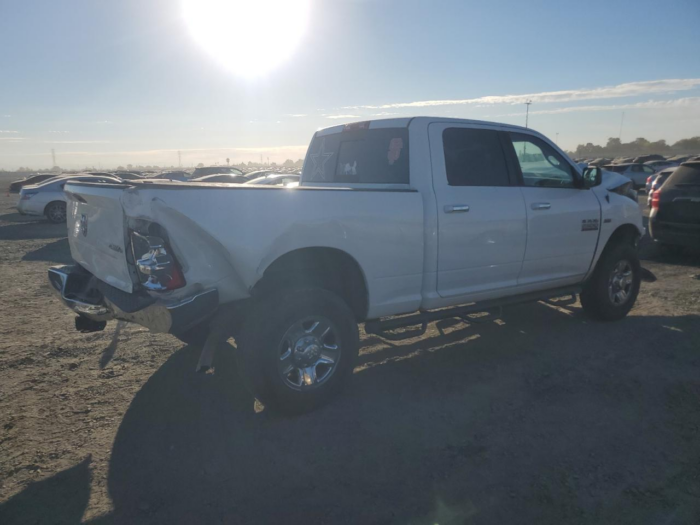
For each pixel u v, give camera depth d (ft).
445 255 14.35
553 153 17.56
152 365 15.72
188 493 9.62
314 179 17.58
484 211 14.93
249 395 13.66
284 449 11.07
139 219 10.57
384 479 9.98
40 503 9.33
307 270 13.26
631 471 10.11
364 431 11.77
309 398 12.40
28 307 22.56
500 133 16.14
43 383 14.39
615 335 17.85
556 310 21.12
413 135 14.46
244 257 11.14
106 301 11.98
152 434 11.69
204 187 10.88
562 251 17.12
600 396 13.28
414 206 13.70
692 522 8.68
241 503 9.32
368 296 13.39
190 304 10.68
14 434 11.65
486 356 16.22
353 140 16.19
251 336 11.69
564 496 9.39
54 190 60.54
